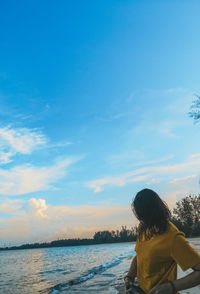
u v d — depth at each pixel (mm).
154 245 1721
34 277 17438
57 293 9477
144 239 1835
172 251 1656
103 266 19422
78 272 17781
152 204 1767
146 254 1764
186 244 1646
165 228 1729
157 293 1561
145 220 1787
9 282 15562
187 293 6023
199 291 6121
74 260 34938
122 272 14445
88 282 11695
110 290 9203
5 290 12125
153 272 1746
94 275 14062
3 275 20719
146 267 1767
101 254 45781
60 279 14977
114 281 11305
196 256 1605
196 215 74812
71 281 12383
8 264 38031
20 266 31719
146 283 1782
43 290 11266
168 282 1616
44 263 34625
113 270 15844
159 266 1729
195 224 72562
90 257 38750
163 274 1720
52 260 40625
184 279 1583
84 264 25797
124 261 21906
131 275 1986
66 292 9523
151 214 1754
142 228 1875
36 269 24719
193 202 75500
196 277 1570
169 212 1812
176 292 1595
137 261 1890
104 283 11023
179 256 1633
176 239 1661
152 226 1758
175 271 1735
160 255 1700
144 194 1839
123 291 8742
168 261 1717
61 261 35562
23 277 18062
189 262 1600
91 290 9562
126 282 1955
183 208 76188
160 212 1753
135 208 1854
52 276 17047
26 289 12070
